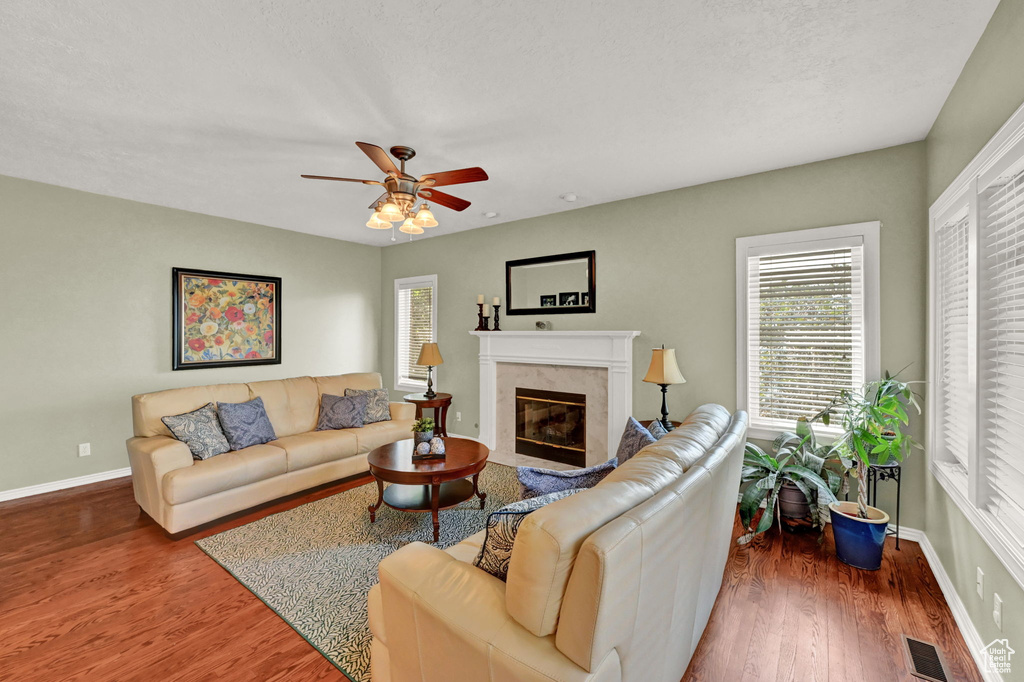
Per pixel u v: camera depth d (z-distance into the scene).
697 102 2.35
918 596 2.27
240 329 4.84
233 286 4.78
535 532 1.14
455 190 3.79
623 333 3.89
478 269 5.16
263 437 3.68
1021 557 1.46
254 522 3.15
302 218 4.73
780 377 3.30
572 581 1.08
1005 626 1.62
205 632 2.02
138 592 2.31
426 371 5.72
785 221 3.27
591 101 2.33
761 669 1.79
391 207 2.52
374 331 6.20
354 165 3.17
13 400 3.55
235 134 2.68
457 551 1.86
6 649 1.90
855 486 3.05
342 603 2.23
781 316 3.29
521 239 4.77
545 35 1.82
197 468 3.00
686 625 1.61
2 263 3.48
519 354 4.68
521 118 2.51
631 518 1.17
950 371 2.39
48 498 3.59
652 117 2.51
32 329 3.62
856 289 3.02
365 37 1.82
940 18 1.73
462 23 1.74
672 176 3.45
